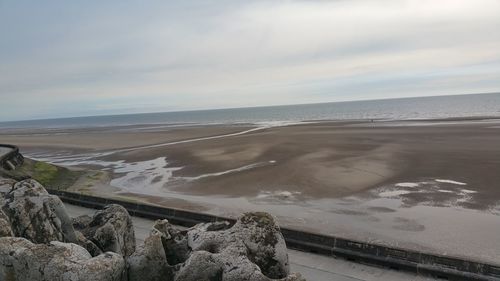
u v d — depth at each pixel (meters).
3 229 6.21
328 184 23.80
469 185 22.06
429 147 35.06
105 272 5.64
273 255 6.84
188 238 7.10
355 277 9.57
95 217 8.36
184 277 6.02
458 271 9.40
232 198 22.00
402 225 16.36
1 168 24.73
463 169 25.59
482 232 15.21
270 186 24.08
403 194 21.09
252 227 7.02
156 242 6.50
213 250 6.70
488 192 20.53
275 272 6.75
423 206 18.92
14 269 5.74
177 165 33.34
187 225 13.92
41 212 6.88
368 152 34.19
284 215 18.30
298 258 10.64
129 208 15.54
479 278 9.11
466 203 19.02
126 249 8.15
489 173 24.11
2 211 6.47
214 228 7.39
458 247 13.81
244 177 26.80
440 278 9.49
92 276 5.48
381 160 30.22
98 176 30.06
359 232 15.66
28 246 5.83
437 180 23.52
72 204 17.59
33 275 5.64
